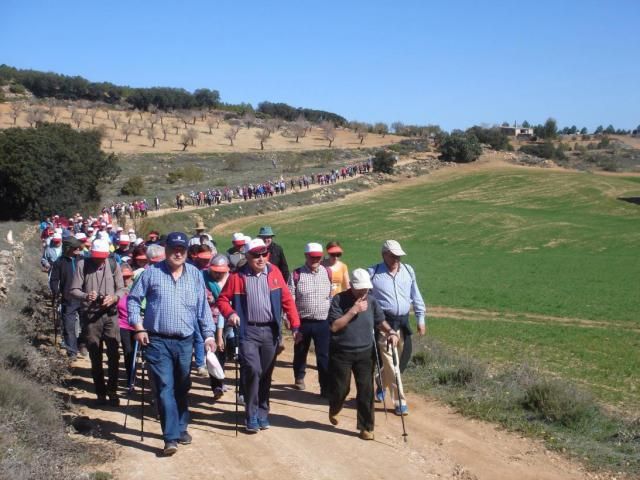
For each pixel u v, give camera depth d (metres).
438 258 48.00
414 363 12.62
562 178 96.19
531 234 60.84
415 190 92.50
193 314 8.13
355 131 178.12
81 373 11.94
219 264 10.39
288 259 44.59
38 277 22.78
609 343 18.52
